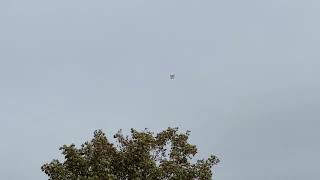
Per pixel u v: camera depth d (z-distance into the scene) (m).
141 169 39.56
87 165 39.41
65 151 39.47
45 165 39.03
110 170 39.22
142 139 39.91
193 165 42.31
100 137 40.97
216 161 42.81
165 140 43.19
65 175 38.34
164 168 40.12
